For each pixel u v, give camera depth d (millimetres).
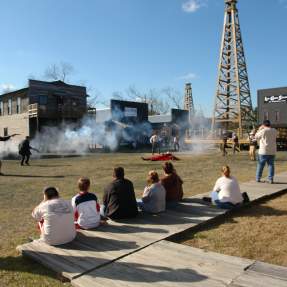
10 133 39062
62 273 4781
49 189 6035
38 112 35219
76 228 6586
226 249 5723
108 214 7098
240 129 43562
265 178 12297
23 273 4996
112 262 5121
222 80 48062
